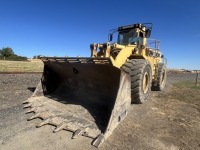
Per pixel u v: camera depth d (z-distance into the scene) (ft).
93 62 12.25
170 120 13.09
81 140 9.39
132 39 19.79
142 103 16.26
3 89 21.50
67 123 10.93
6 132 10.02
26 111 13.42
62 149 8.54
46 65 17.25
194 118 13.73
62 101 15.33
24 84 26.12
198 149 9.11
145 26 20.24
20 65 71.51
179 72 102.89
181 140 10.00
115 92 14.02
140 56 17.39
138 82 15.03
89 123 10.98
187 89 27.84
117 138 9.85
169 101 18.98
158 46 23.59
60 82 18.43
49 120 11.42
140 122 12.39
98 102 14.34
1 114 12.74
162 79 25.98
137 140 9.75
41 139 9.40
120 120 11.58
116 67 11.58
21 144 8.86
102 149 8.68
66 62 14.43
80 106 13.99
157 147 9.12
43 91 17.10
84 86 16.22
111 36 21.86
